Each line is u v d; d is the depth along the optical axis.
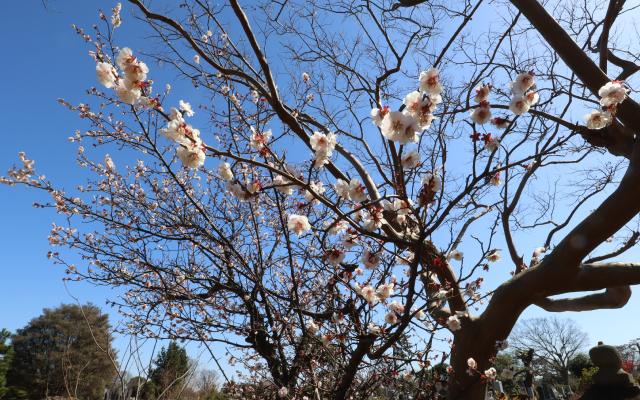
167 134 1.78
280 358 4.11
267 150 2.66
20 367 22.03
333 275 3.40
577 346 28.94
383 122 1.93
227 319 4.98
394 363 3.68
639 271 4.44
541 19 4.13
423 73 1.97
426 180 2.27
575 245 4.42
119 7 4.18
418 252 2.23
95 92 4.76
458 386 4.45
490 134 2.06
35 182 4.99
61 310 22.75
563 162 5.48
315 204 4.30
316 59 5.73
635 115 4.04
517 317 4.63
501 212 6.06
